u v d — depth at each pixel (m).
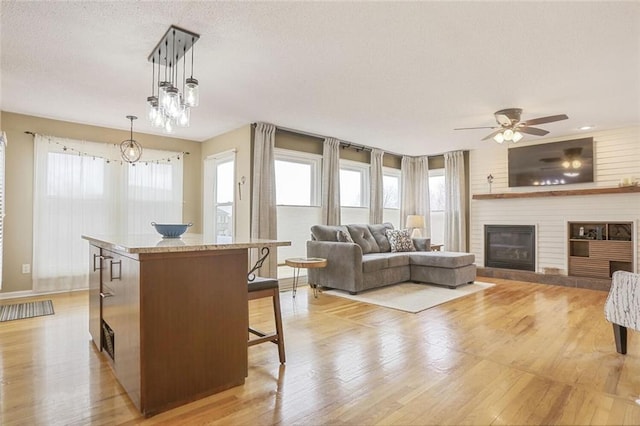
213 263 2.06
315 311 3.84
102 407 1.89
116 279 2.19
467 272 5.22
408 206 7.34
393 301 4.27
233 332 2.14
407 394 2.04
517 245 6.09
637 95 3.76
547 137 5.76
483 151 6.54
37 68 3.10
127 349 1.98
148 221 5.36
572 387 2.12
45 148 4.54
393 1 2.14
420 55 2.86
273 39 2.61
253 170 4.91
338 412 1.86
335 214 5.78
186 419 1.79
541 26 2.42
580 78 3.32
